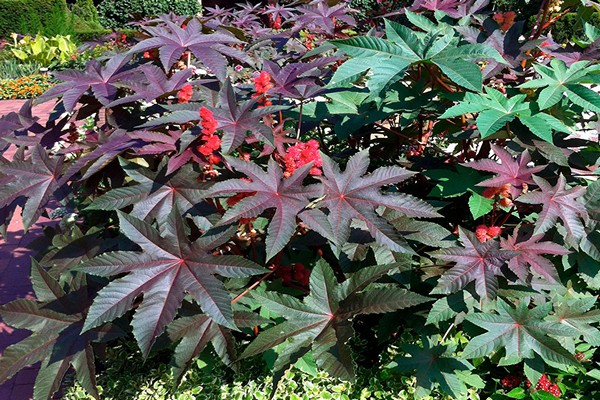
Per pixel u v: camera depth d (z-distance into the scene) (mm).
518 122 2283
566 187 2262
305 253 2576
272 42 3701
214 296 1808
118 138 2254
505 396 2439
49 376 2031
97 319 1755
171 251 1921
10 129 2764
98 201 2068
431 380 2160
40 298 2139
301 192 1898
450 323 2445
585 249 2229
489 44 2529
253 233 2301
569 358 1972
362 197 1981
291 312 1961
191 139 1979
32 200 2328
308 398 2244
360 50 2238
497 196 2174
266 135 1970
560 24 9219
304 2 4234
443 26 2605
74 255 2465
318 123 2873
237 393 2279
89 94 2637
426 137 3211
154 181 2137
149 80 2412
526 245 2113
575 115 2455
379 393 2287
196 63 3221
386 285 2186
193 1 19016
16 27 16641
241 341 2531
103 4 18750
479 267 2002
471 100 2146
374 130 2955
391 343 2621
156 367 2656
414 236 2193
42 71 12719
